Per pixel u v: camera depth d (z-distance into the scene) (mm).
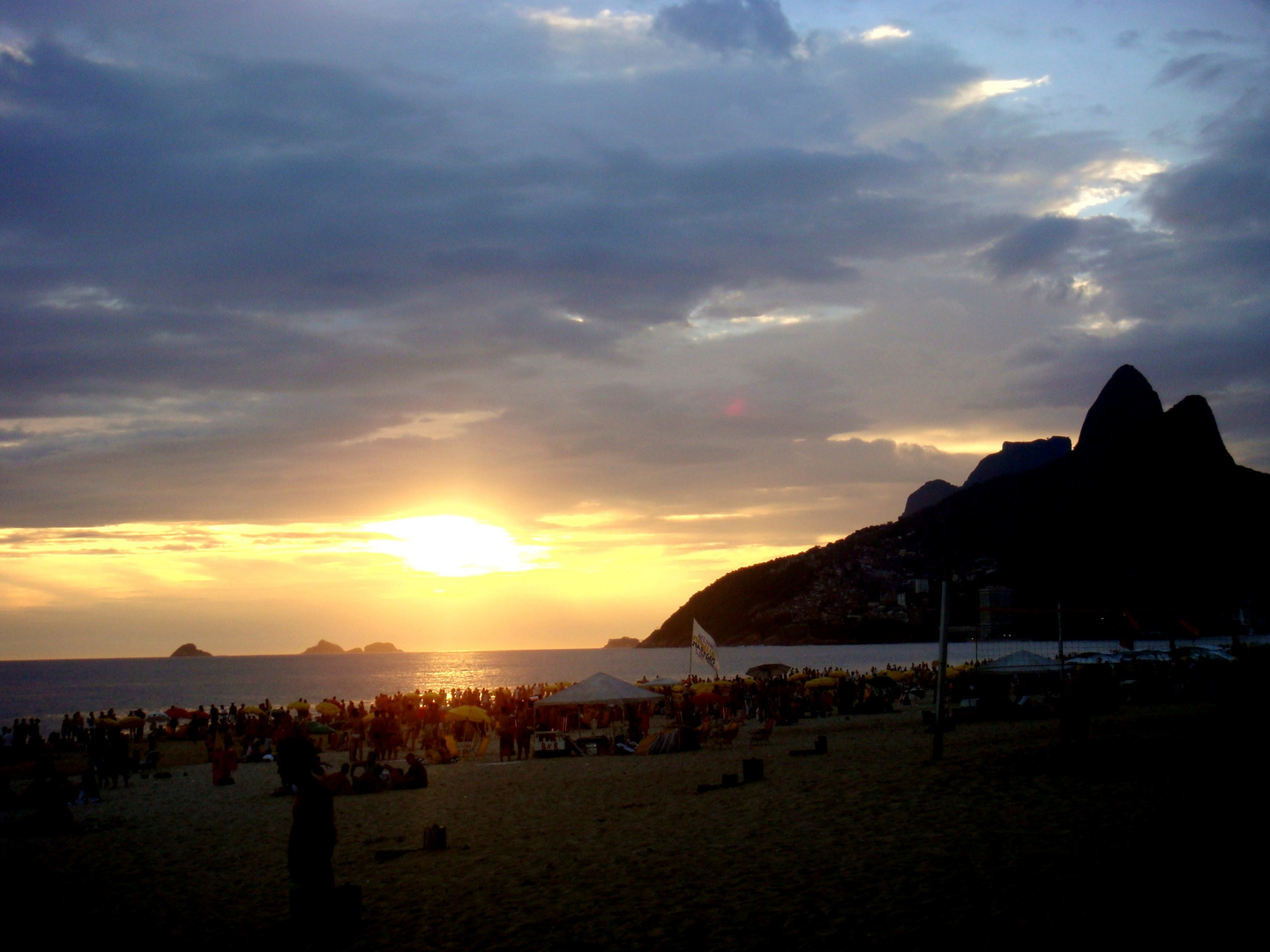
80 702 85750
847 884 7469
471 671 159125
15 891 10070
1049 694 28719
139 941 7914
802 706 33375
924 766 14219
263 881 10195
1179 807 9102
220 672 180375
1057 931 5684
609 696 23766
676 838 10336
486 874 9391
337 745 29109
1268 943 5102
